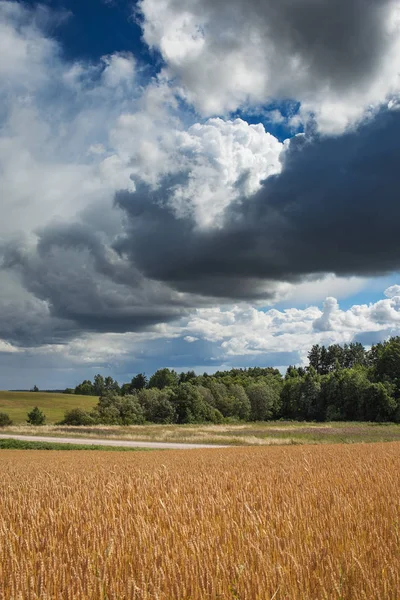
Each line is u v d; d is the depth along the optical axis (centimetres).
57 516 834
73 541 650
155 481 1366
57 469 2058
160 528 707
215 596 445
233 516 797
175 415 9694
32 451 3916
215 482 1308
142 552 581
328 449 3019
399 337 11700
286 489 1116
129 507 901
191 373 18000
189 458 2627
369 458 2123
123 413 9019
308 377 12175
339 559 553
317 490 1098
